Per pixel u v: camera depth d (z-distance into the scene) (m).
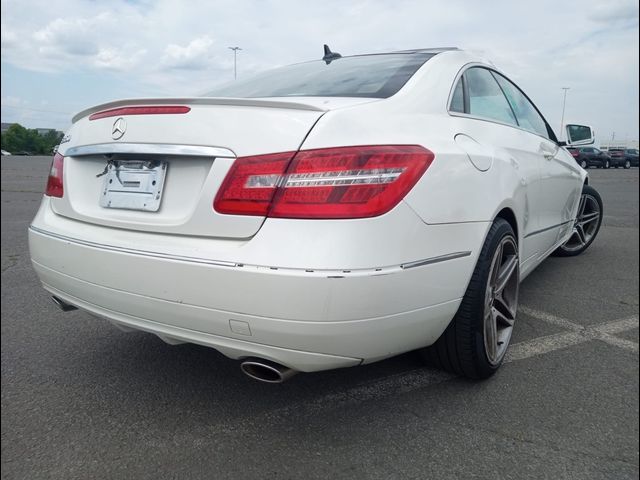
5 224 7.61
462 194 2.12
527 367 2.74
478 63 2.95
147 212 2.05
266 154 1.81
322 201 1.73
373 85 2.35
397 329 1.89
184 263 1.84
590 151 39.88
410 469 1.95
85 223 2.26
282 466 1.97
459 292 2.14
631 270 4.79
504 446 2.08
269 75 2.97
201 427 2.21
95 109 2.35
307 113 1.87
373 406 2.36
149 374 2.69
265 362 1.89
